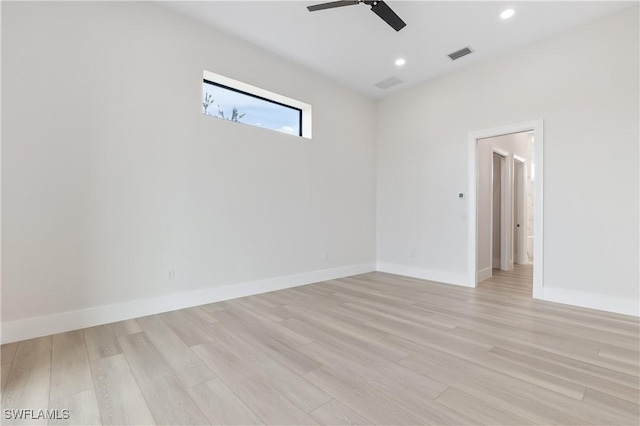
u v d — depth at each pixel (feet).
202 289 11.14
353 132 16.90
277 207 13.47
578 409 5.08
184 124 10.69
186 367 6.51
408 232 16.66
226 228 11.79
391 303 11.35
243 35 11.82
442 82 15.16
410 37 11.83
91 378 6.06
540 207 11.86
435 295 12.53
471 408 5.12
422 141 16.02
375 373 6.28
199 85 11.05
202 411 5.06
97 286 8.99
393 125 17.40
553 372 6.31
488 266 16.34
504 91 12.93
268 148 13.14
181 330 8.61
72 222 8.59
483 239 15.85
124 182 9.46
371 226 17.98
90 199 8.87
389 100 17.62
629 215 10.02
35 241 8.06
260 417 4.91
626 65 10.08
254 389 5.70
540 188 11.89
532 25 10.98
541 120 11.84
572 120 11.16
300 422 4.79
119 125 9.37
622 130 10.15
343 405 5.22
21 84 7.88
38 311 8.10
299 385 5.84
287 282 13.83
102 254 9.08
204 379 6.04
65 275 8.49
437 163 15.37
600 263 10.57
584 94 10.90
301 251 14.42
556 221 11.51
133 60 9.65
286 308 10.72
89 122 8.86
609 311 10.34
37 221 8.09
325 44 12.42
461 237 14.46
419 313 10.18
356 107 17.07
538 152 11.91
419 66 14.16
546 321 9.37
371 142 17.99
